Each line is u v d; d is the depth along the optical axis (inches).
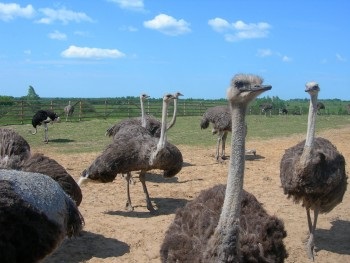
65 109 786.2
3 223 110.5
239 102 106.8
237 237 106.3
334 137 579.8
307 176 170.9
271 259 115.7
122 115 920.9
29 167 173.6
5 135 202.5
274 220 123.7
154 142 233.8
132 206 242.8
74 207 135.1
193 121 798.5
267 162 386.0
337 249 191.0
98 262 174.2
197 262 109.8
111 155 227.6
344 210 243.3
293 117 980.6
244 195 134.3
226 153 436.5
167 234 125.9
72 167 345.1
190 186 295.0
